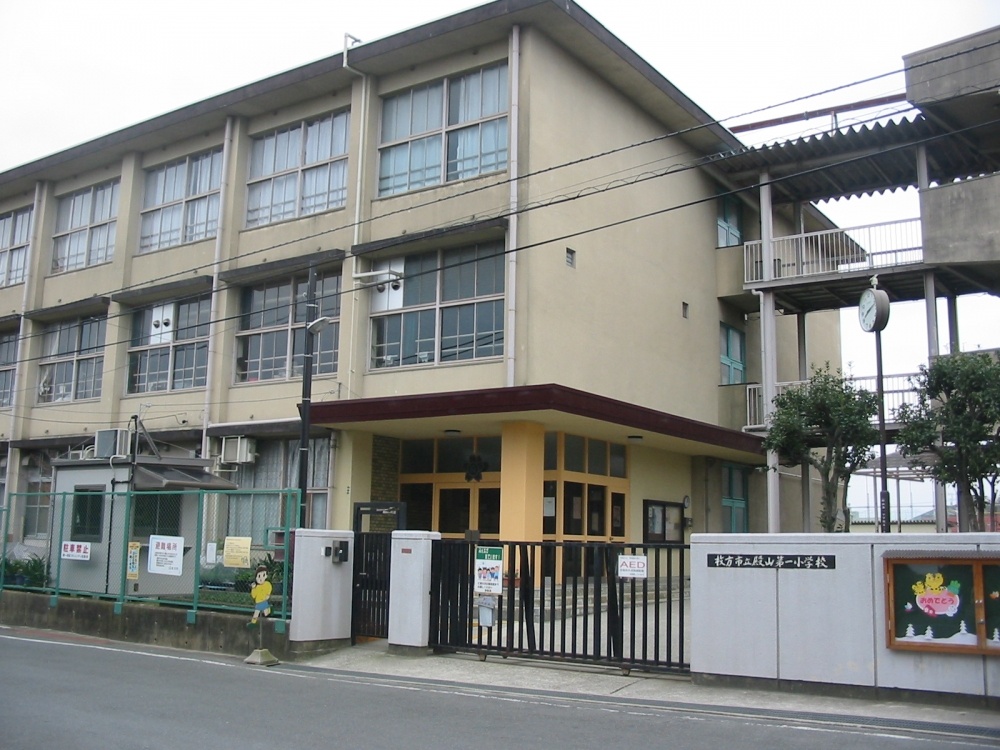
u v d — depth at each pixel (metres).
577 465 20.11
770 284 22.50
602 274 20.66
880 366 15.24
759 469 23.72
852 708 9.72
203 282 23.55
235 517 16.62
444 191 19.88
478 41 19.81
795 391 19.91
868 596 10.24
